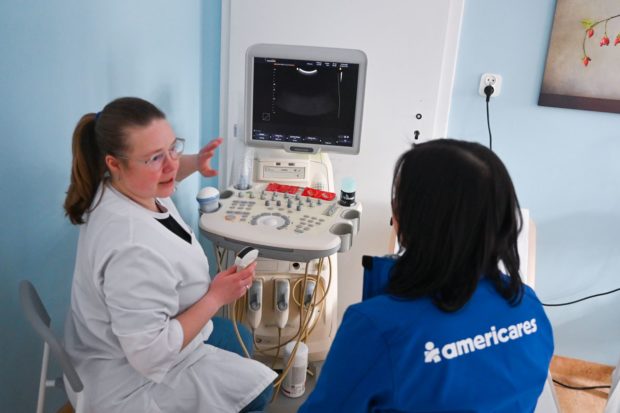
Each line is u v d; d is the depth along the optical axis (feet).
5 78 3.82
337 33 6.88
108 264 3.57
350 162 7.34
